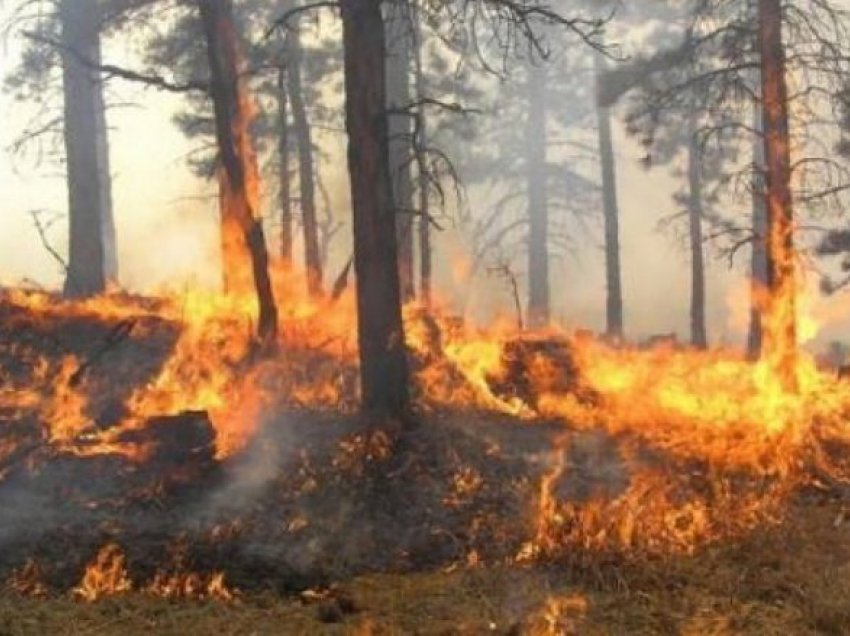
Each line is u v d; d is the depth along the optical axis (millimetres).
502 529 10086
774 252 16359
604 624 7965
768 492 11453
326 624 7980
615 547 9492
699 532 10094
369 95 12055
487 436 12312
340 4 12164
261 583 8891
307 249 27250
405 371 12109
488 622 7988
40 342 14266
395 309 12078
